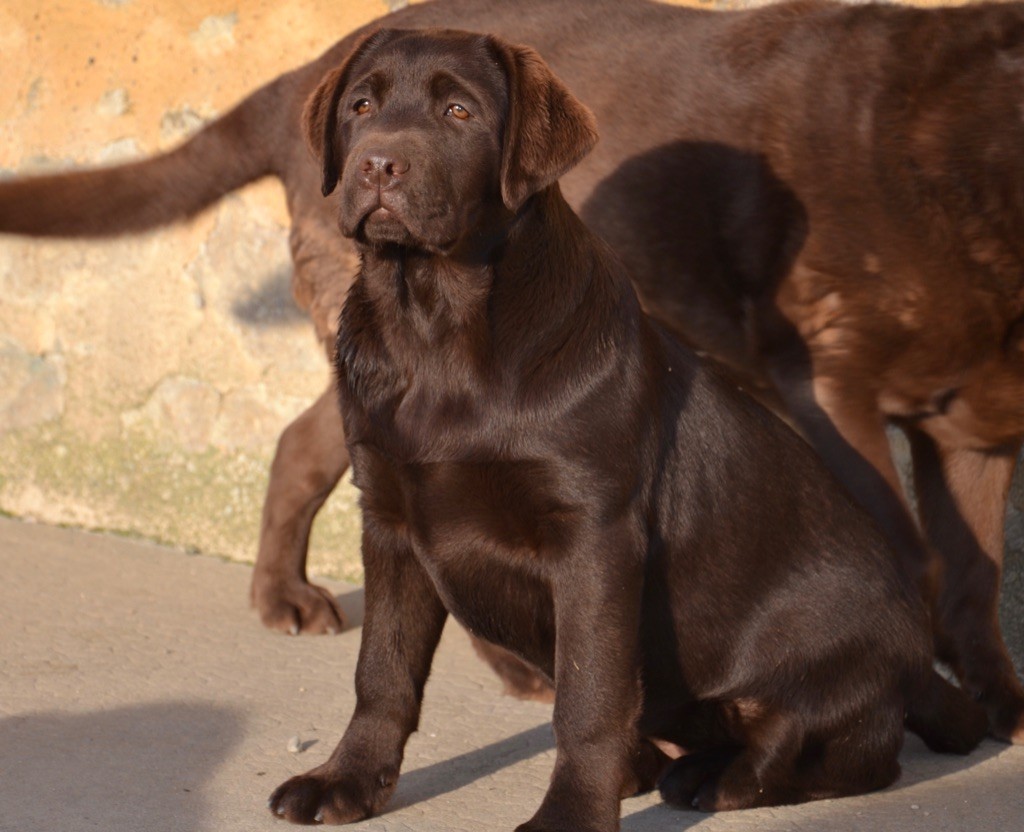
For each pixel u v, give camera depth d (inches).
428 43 200.5
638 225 273.1
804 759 205.9
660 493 199.0
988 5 253.4
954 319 240.5
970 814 200.7
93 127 377.7
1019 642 278.5
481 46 199.6
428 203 186.7
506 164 191.3
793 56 260.5
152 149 371.2
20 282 384.8
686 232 267.7
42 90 383.6
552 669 210.5
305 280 309.6
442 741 231.1
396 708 201.3
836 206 247.3
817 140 251.8
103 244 332.2
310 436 303.3
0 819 189.5
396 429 194.1
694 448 203.6
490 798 204.2
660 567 200.2
